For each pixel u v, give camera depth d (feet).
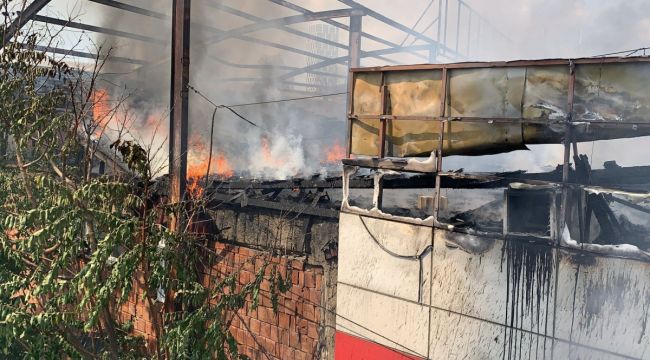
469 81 17.53
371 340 20.13
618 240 15.89
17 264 22.99
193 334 20.25
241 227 26.78
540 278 15.65
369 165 19.95
